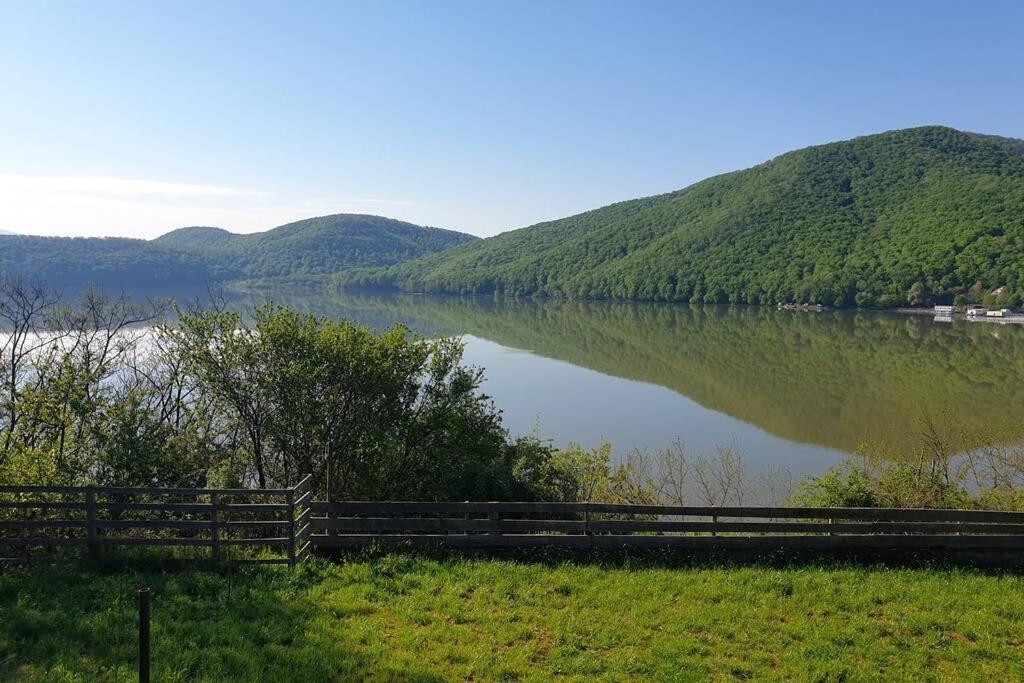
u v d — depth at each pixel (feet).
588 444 116.78
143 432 50.88
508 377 183.52
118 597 33.76
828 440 119.75
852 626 36.37
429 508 44.32
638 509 46.19
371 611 35.19
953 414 138.72
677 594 40.01
